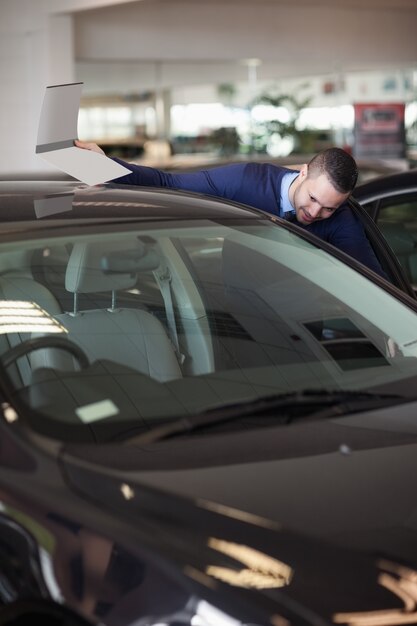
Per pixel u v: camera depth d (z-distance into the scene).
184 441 2.22
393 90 17.64
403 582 1.85
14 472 2.04
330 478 2.13
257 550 1.87
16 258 2.60
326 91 17.42
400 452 2.26
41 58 14.50
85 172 3.20
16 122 14.91
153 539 1.86
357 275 3.00
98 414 2.29
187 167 7.47
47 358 2.54
